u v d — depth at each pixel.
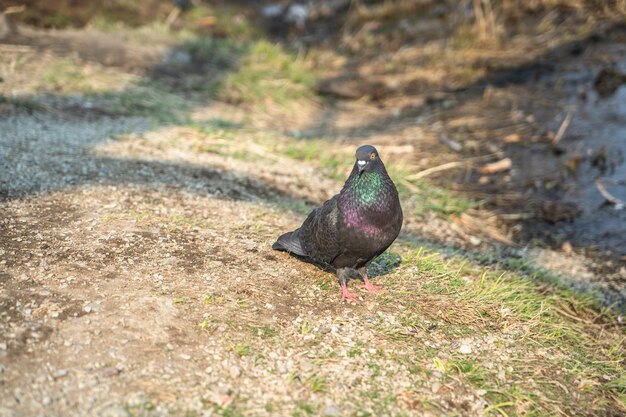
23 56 13.80
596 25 16.62
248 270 7.36
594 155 12.02
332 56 17.27
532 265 9.19
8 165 8.95
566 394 6.39
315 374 5.97
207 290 6.83
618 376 6.89
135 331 6.08
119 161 9.74
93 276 6.80
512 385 6.31
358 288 7.47
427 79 15.62
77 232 7.60
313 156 11.56
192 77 14.90
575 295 8.45
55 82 12.74
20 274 6.68
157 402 5.36
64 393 5.32
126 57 15.19
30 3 16.56
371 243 6.80
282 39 19.03
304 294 7.14
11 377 5.39
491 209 10.84
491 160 12.22
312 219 7.35
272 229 8.46
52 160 9.37
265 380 5.82
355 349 6.37
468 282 7.95
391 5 20.03
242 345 6.12
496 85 14.95
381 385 5.99
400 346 6.53
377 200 6.61
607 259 9.55
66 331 5.96
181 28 18.08
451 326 7.01
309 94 14.94
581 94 13.90
